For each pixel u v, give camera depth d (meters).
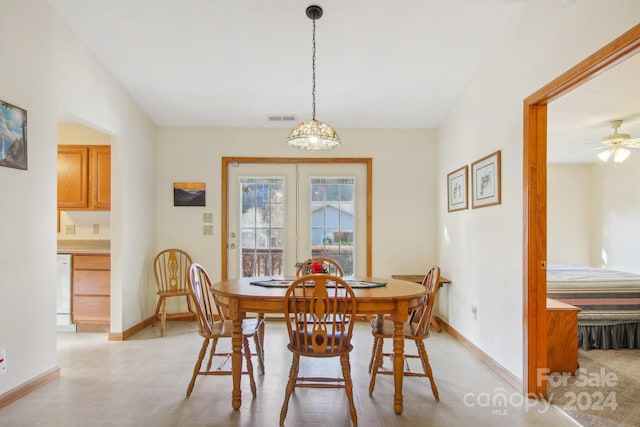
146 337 3.74
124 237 3.68
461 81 3.49
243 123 4.37
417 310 2.84
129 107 3.77
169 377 2.75
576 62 1.97
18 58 2.36
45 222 2.61
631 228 5.65
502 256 2.77
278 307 2.23
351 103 3.93
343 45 3.03
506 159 2.72
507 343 2.70
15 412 2.21
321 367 2.96
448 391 2.53
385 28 2.82
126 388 2.56
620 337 3.43
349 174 4.49
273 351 3.33
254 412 2.24
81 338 3.71
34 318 2.51
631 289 3.45
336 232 4.47
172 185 4.41
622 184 5.82
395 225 4.45
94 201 4.14
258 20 2.77
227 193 4.46
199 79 3.53
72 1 2.61
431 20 2.73
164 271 4.31
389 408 2.29
